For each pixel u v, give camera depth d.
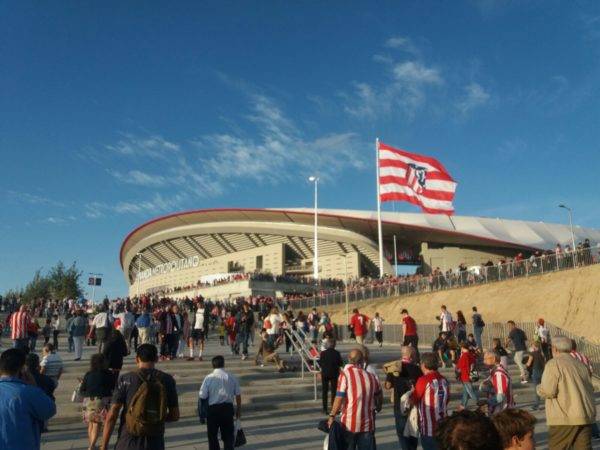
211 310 34.19
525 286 32.84
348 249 80.81
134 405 5.03
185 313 18.77
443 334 18.62
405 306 39.28
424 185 39.28
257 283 60.97
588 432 5.89
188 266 90.12
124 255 110.81
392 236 82.44
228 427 7.20
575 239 95.25
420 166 39.69
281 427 10.70
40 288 58.22
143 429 4.98
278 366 15.95
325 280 64.12
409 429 6.65
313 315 25.14
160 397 5.12
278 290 61.59
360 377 6.44
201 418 7.20
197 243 90.94
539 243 87.69
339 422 6.56
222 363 7.43
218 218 86.00
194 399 12.49
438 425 2.67
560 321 28.42
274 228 82.38
